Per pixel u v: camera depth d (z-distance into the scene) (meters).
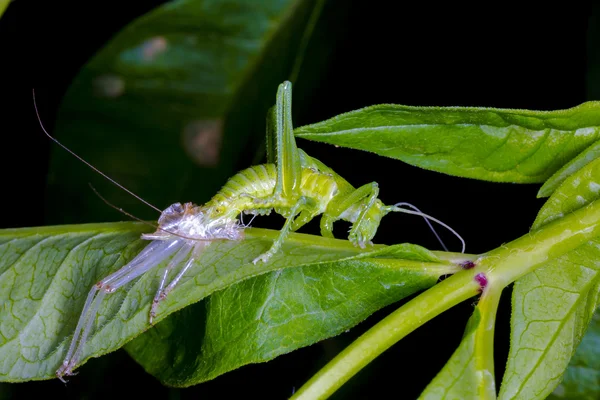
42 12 0.25
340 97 0.24
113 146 0.24
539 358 0.20
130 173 0.24
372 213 0.22
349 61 0.24
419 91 0.24
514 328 0.20
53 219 0.24
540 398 0.20
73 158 0.24
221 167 0.24
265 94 0.24
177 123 0.24
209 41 0.24
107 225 0.21
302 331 0.20
